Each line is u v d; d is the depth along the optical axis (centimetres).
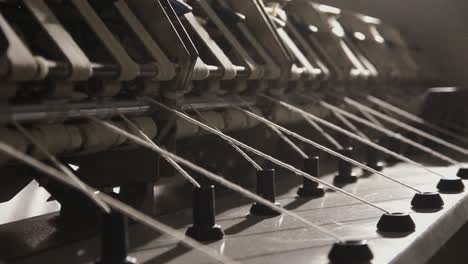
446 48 249
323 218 92
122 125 90
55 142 80
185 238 73
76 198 94
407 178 124
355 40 184
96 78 86
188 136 104
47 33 80
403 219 85
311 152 142
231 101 112
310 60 138
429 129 180
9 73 72
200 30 108
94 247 81
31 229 89
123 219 69
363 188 113
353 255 73
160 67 92
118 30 98
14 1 82
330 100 146
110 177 94
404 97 191
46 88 79
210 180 111
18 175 90
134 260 70
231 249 78
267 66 117
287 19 145
